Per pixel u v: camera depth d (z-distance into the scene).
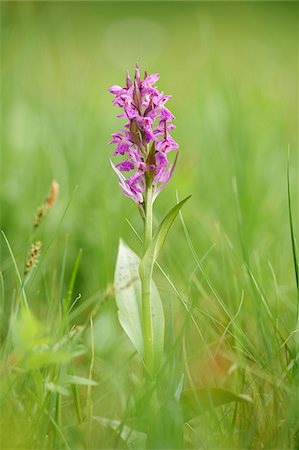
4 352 3.49
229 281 4.88
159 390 3.49
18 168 6.81
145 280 3.51
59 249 5.58
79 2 20.92
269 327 4.16
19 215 5.89
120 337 4.50
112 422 3.41
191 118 9.08
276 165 7.45
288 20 20.58
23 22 9.80
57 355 3.10
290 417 3.23
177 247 5.66
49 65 10.99
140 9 21.47
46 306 4.76
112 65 13.86
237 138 7.36
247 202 6.04
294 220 6.15
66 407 3.74
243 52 15.45
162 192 6.56
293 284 5.09
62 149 7.04
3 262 5.24
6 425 3.19
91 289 5.03
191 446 3.38
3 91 8.12
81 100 9.10
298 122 9.79
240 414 3.49
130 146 3.60
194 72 11.91
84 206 6.02
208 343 4.31
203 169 7.09
